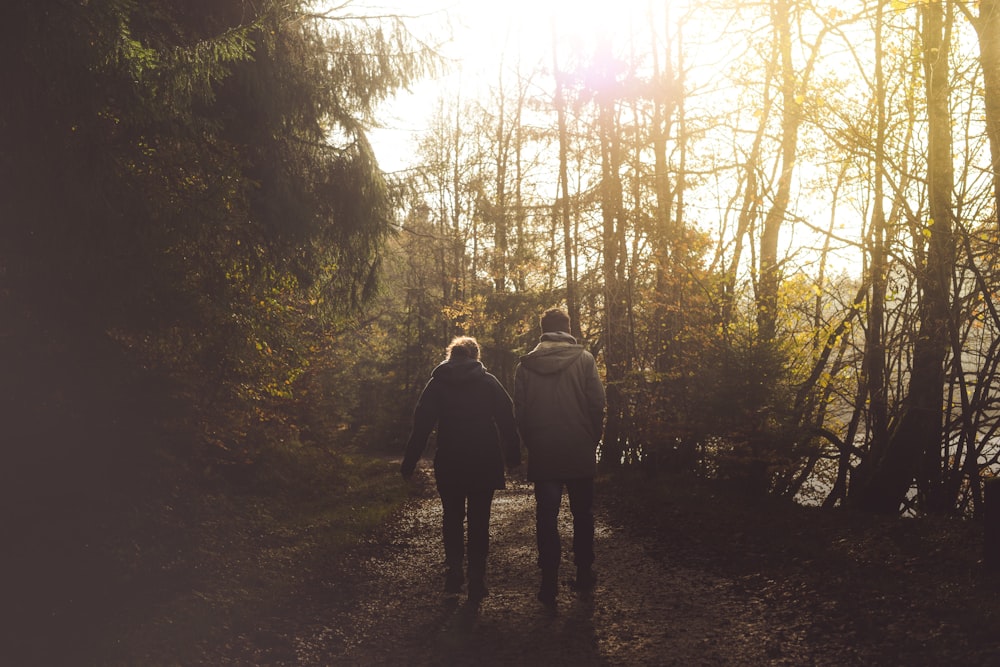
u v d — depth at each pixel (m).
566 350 5.46
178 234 6.49
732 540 7.14
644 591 5.58
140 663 3.96
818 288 10.37
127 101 5.75
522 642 4.51
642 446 13.89
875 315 9.34
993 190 7.95
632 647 4.36
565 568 6.53
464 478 5.33
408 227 11.88
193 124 6.76
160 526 6.99
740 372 9.59
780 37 10.16
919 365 8.40
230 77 8.54
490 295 25.91
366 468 20.17
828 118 8.80
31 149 5.45
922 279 8.12
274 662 4.20
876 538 6.62
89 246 5.78
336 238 10.00
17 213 5.54
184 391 8.02
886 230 8.85
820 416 10.44
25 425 6.27
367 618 5.06
